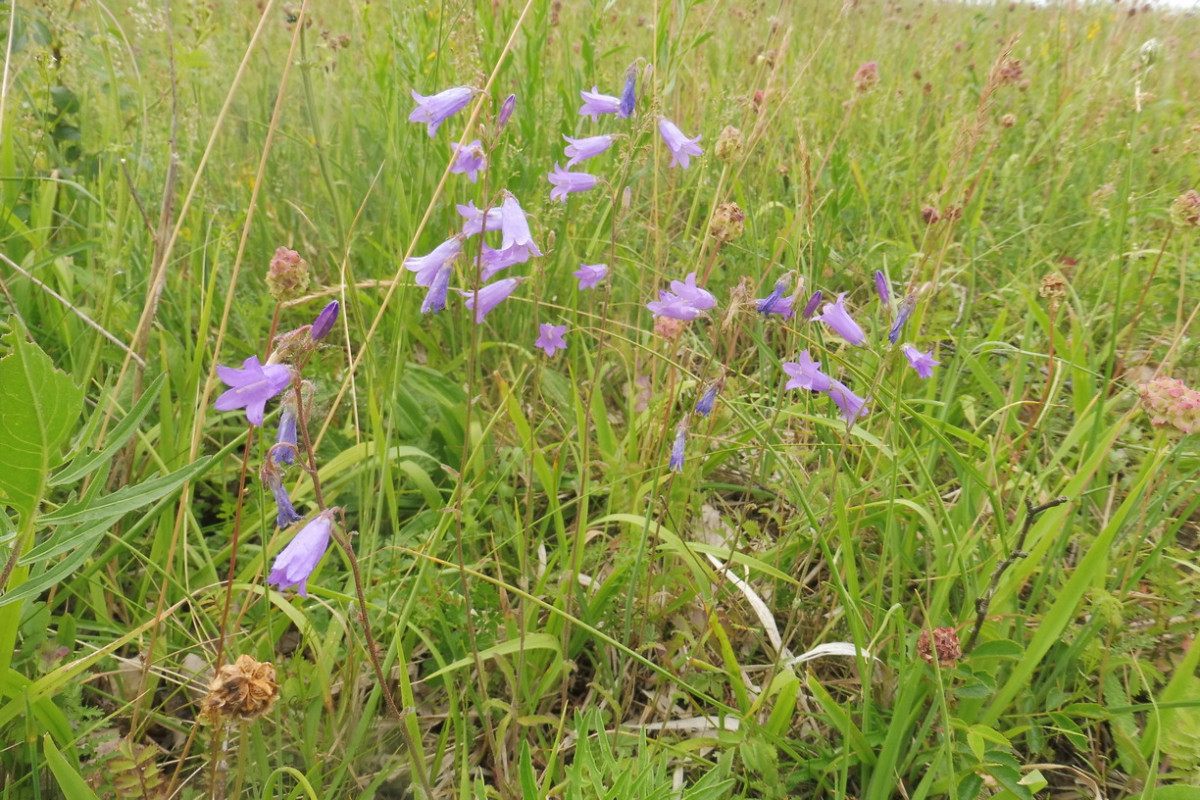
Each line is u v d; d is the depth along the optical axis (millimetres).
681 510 435
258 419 260
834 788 339
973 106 843
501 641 381
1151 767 298
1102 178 787
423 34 556
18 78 570
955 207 500
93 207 536
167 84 644
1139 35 973
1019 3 1372
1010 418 483
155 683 335
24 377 215
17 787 302
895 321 361
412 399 497
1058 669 356
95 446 366
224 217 587
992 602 360
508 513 435
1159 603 387
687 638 378
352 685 337
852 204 708
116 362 454
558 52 724
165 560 387
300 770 331
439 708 375
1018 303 604
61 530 254
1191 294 572
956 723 323
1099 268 596
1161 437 353
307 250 622
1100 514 443
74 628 342
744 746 325
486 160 318
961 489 422
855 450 469
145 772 300
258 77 776
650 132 404
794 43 942
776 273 576
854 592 352
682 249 628
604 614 397
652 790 285
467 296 333
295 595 385
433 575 393
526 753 274
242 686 257
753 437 480
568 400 516
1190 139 689
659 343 534
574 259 546
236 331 545
